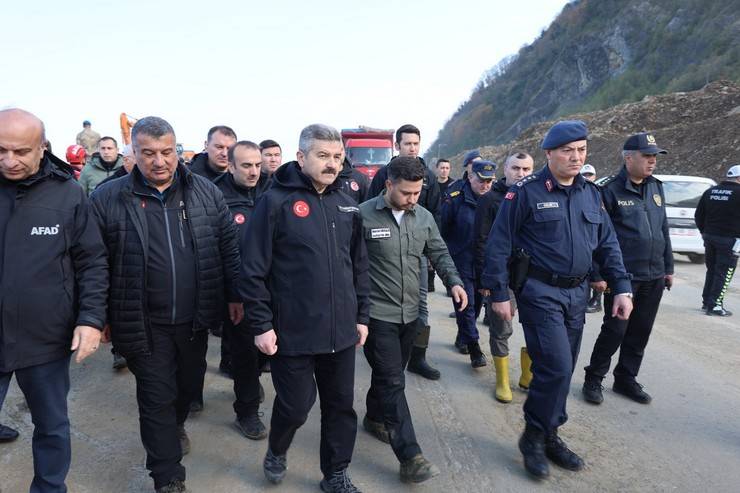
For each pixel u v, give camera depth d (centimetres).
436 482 282
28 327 222
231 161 374
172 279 255
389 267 286
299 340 248
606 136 2586
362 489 274
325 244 251
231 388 406
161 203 259
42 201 227
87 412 362
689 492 276
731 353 496
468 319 454
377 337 283
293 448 315
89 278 236
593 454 312
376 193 439
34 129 217
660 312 656
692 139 1981
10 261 220
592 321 619
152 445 254
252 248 247
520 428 346
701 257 1032
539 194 295
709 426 349
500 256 301
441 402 382
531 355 294
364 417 349
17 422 352
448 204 471
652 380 428
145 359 254
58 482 236
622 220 370
